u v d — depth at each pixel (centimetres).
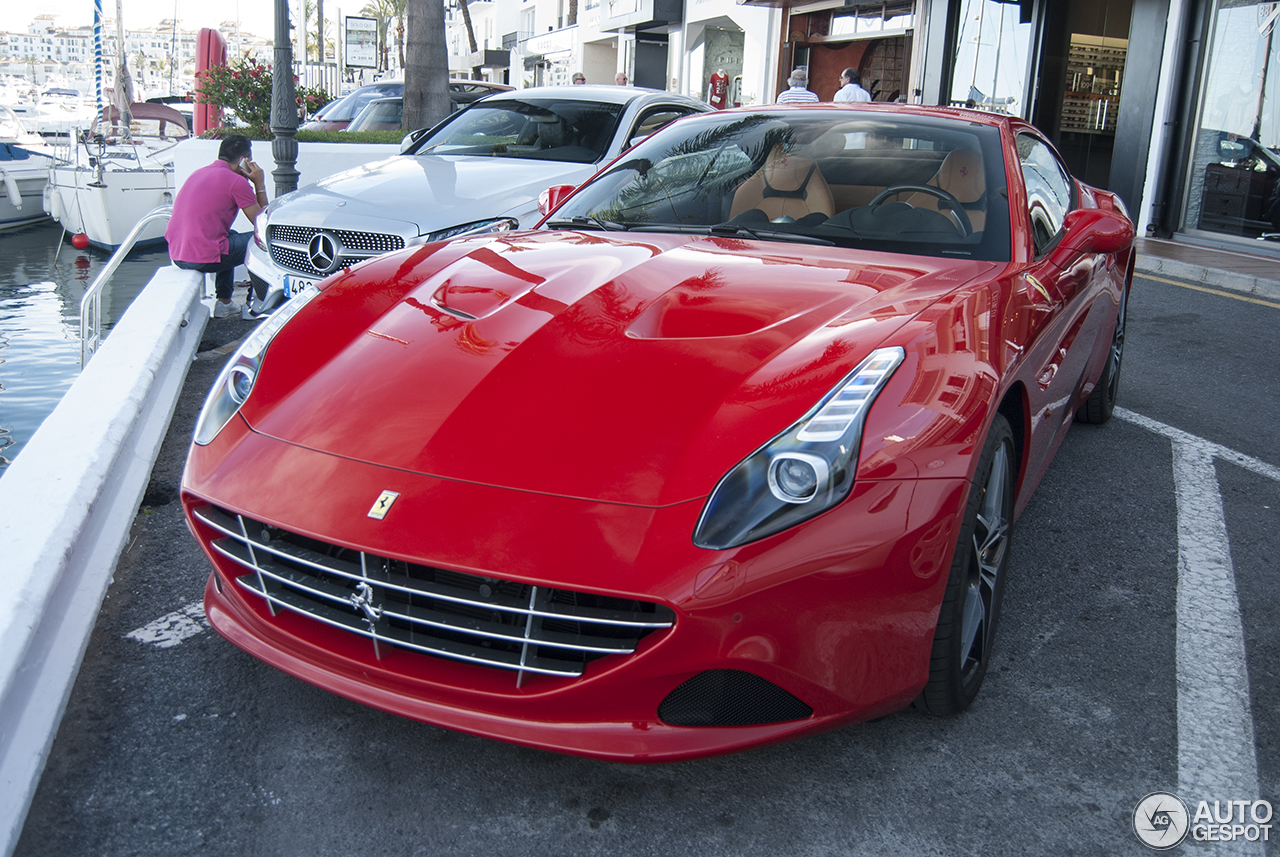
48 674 200
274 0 709
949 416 174
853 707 168
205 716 197
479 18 5066
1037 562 277
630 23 2347
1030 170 287
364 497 167
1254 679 221
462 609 167
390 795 177
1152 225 1038
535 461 166
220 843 164
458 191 512
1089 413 396
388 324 213
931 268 229
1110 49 1237
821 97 1784
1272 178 920
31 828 166
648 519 157
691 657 156
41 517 238
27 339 1019
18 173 1850
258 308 586
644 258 235
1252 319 642
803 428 163
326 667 180
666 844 167
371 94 1227
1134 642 235
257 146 885
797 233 258
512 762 186
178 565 262
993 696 211
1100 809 177
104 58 1950
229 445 190
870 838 169
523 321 203
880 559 161
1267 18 921
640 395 176
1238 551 287
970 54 1381
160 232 1655
